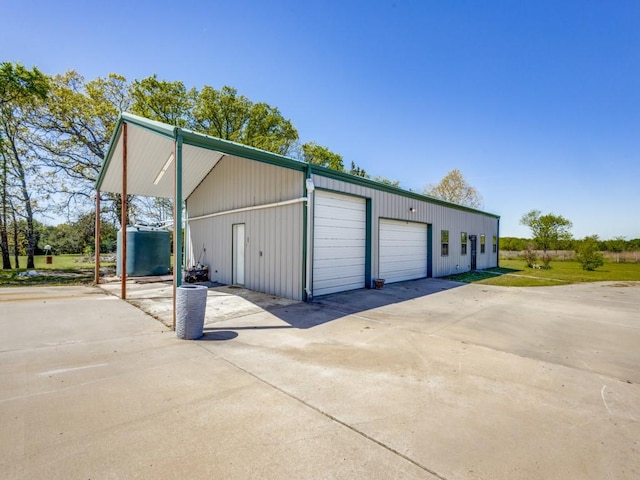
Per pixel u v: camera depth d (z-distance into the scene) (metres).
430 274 13.14
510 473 1.94
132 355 4.00
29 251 16.17
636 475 1.94
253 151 6.49
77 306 6.81
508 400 2.95
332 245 8.59
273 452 2.12
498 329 5.49
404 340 4.77
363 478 1.88
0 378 3.27
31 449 2.11
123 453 2.08
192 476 1.87
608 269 19.44
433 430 2.42
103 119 16.52
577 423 2.56
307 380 3.32
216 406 2.75
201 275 11.10
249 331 5.14
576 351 4.39
